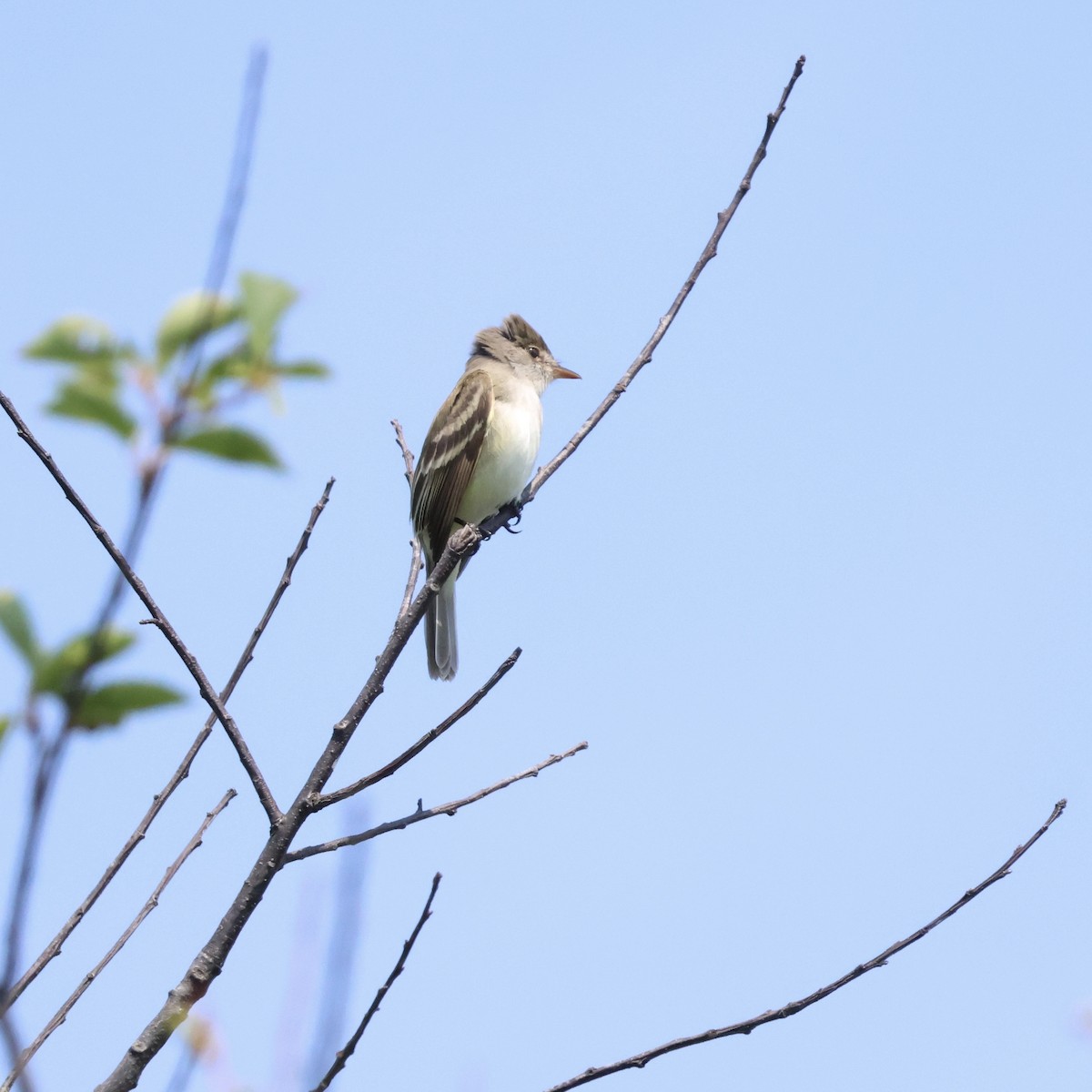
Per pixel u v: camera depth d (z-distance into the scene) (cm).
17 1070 413
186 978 683
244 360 514
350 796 736
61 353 499
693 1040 702
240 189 477
